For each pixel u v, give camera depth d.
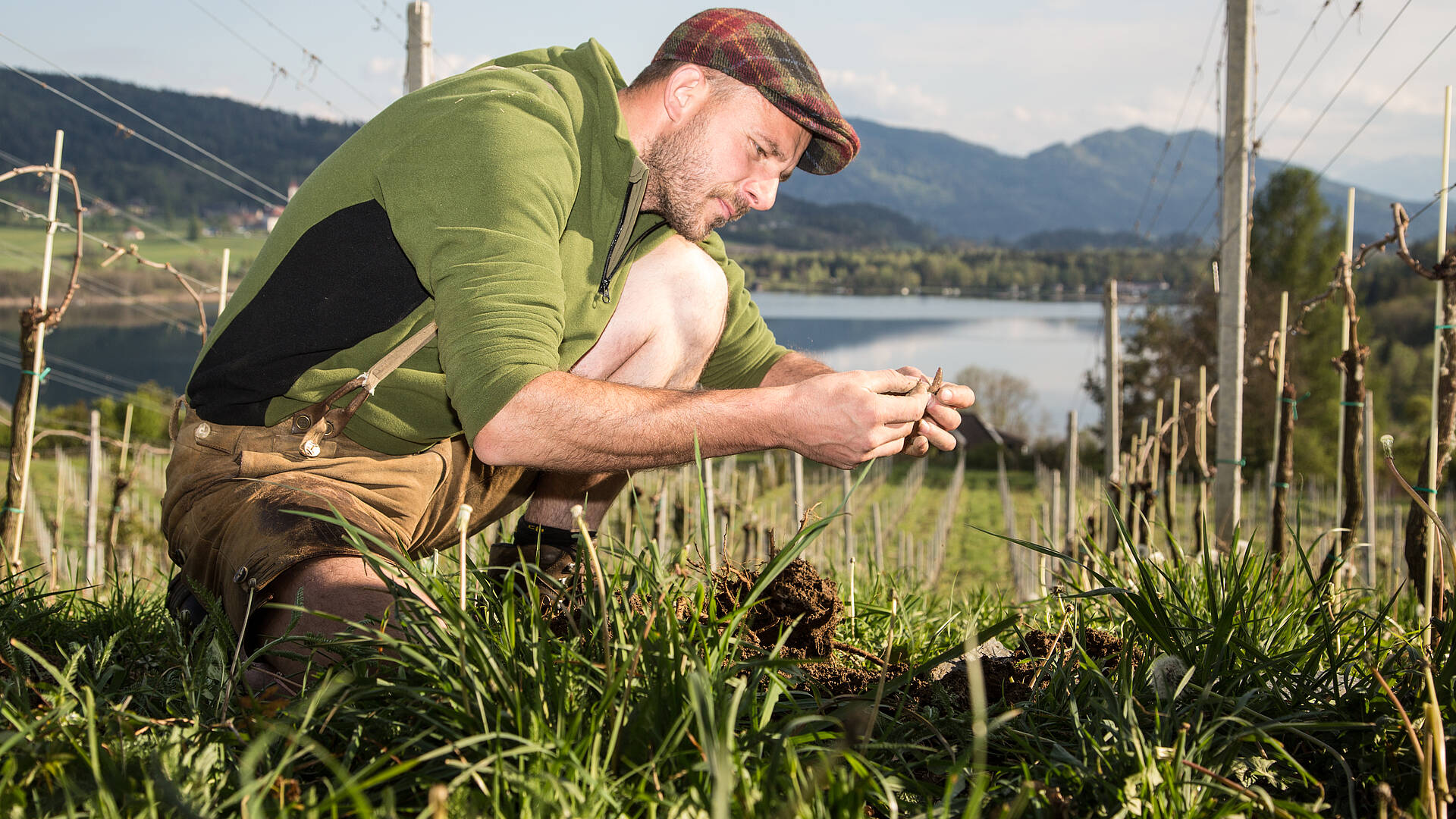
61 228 3.28
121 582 2.78
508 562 2.42
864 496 32.16
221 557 1.88
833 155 2.33
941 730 1.58
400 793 1.28
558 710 1.33
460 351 1.71
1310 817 1.24
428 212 1.81
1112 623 2.42
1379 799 1.26
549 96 1.97
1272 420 30.14
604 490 2.47
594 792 1.19
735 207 2.21
